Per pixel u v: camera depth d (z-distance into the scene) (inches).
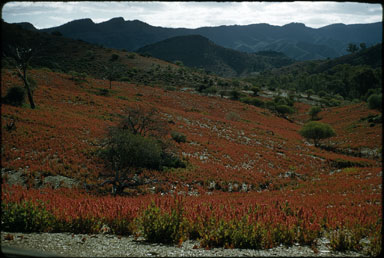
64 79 2677.2
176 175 943.0
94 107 1793.8
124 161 837.2
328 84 6446.9
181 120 2032.5
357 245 239.1
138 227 277.4
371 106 2965.1
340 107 3769.7
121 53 6875.0
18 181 665.6
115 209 320.5
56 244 204.8
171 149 1133.1
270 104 3754.9
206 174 1016.2
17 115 1145.4
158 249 218.8
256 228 256.2
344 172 1280.8
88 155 933.8
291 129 2763.3
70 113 1487.5
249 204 480.4
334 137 2377.0
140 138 890.7
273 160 1412.4
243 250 226.7
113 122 1519.4
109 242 233.1
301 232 273.7
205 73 7691.9
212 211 339.6
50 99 1712.6
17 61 1330.0
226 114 2694.4
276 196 784.9
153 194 750.5
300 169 1315.2
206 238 241.8
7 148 812.0
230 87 5511.8
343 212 460.8
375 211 461.4
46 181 702.5
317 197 731.4
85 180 756.6
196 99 3339.1
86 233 265.3
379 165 1451.8
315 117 3494.1
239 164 1261.1
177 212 299.7
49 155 868.6
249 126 2365.9
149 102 2613.2
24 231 239.5
